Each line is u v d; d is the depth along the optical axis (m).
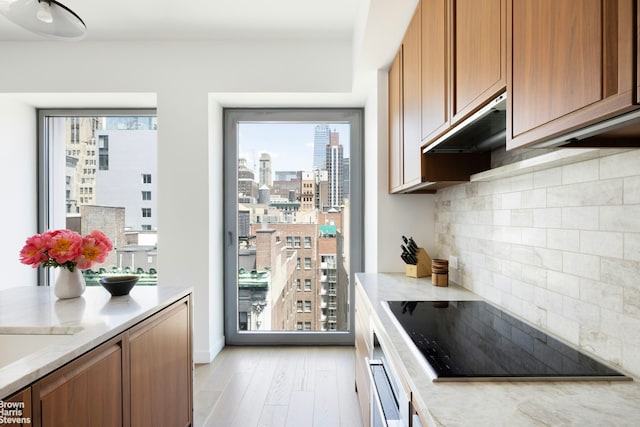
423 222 2.64
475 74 1.18
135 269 3.55
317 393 2.55
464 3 1.28
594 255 1.08
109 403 1.28
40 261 1.68
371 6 1.89
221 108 3.45
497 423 0.71
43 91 3.06
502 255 1.65
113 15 2.70
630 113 0.61
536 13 0.83
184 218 3.08
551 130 0.77
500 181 1.67
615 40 0.61
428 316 1.49
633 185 0.94
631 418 0.73
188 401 1.98
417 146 1.89
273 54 3.07
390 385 1.19
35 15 1.67
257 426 2.15
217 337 3.32
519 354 1.06
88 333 1.23
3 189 3.16
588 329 1.10
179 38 3.04
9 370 0.93
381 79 2.65
